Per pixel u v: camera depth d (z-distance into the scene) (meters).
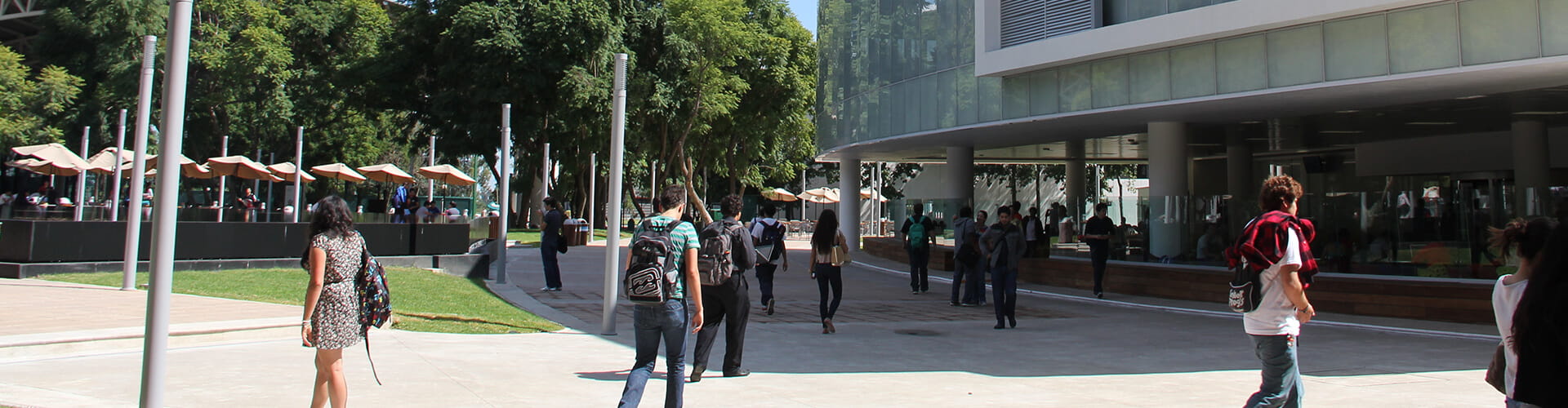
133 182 13.20
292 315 10.60
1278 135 26.52
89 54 46.25
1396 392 7.64
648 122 42.25
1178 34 16.75
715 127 46.69
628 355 9.09
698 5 39.56
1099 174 57.50
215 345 9.03
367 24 46.62
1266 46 16.28
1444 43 14.34
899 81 24.09
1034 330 12.16
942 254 24.41
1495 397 7.42
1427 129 25.27
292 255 18.42
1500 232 4.21
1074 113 19.02
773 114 46.19
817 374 8.24
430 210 31.03
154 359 5.25
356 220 19.20
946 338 11.13
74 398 6.30
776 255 13.28
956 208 25.39
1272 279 5.37
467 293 14.79
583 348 9.48
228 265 16.92
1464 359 9.70
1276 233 5.31
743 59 43.69
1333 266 17.94
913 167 66.50
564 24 34.47
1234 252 5.58
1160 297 17.38
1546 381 3.27
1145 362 9.26
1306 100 17.50
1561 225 3.34
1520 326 3.39
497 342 9.78
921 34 23.09
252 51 41.75
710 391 7.29
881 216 67.00
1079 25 18.64
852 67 27.06
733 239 7.83
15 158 35.97
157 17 44.72
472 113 34.75
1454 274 15.11
